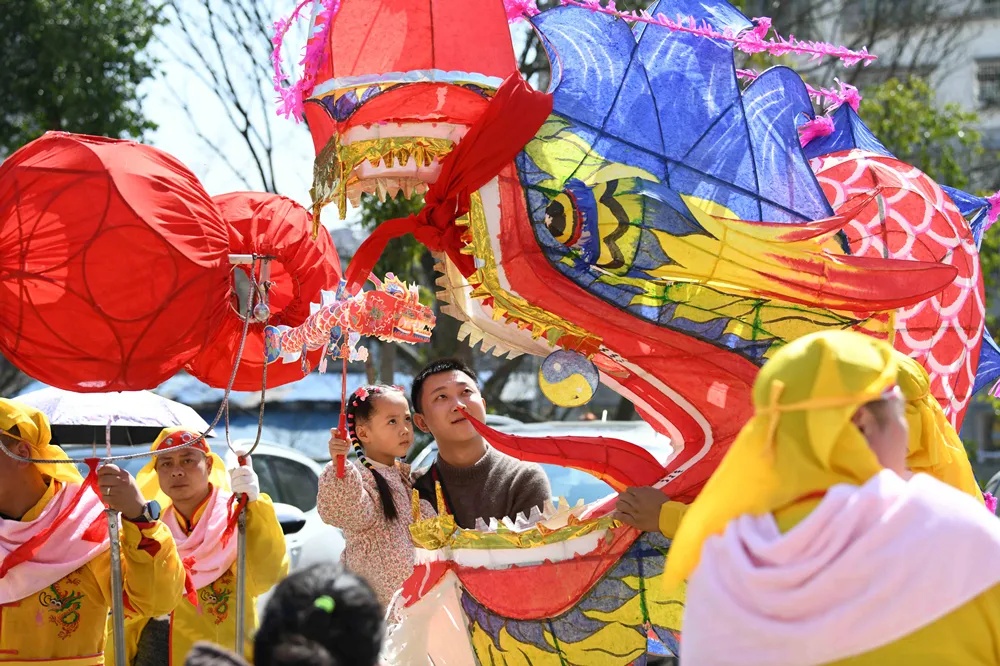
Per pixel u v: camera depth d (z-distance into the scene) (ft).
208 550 14.79
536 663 12.93
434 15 11.98
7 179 11.92
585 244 12.17
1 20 47.85
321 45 12.46
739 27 13.44
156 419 15.84
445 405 15.46
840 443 7.51
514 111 11.90
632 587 12.47
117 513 12.48
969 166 54.60
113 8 48.65
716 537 7.75
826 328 12.49
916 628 7.03
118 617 12.28
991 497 14.93
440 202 12.50
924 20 62.95
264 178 47.03
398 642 13.73
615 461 12.63
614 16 13.00
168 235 11.86
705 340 12.39
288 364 14.99
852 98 14.99
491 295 12.35
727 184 12.58
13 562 12.60
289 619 7.16
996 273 49.98
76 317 11.78
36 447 13.09
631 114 12.60
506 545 13.08
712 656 7.47
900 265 12.02
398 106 12.10
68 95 47.85
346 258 45.80
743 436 7.76
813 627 7.13
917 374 10.30
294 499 27.14
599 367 13.16
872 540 7.08
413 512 14.80
